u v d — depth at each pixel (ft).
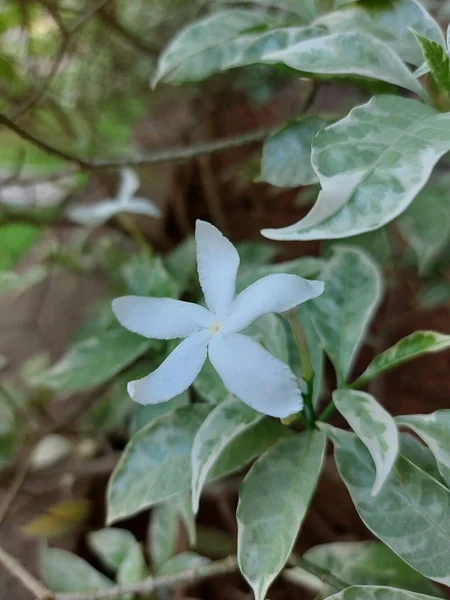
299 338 0.63
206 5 1.52
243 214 1.81
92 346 0.89
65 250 1.38
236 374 0.55
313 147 0.59
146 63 1.62
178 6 1.61
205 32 0.77
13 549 1.15
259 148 1.53
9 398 1.17
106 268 1.37
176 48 0.77
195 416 0.71
